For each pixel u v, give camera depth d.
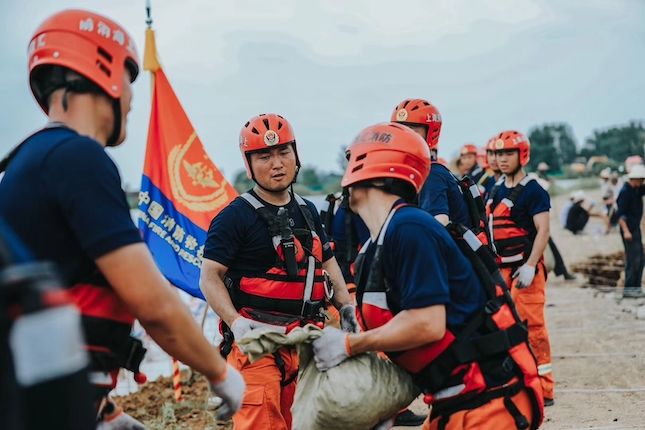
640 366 8.28
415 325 3.16
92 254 2.56
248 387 4.61
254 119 4.91
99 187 2.58
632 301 12.61
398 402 3.39
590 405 6.96
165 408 7.01
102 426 2.89
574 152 47.22
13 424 1.71
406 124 6.08
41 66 2.79
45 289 1.83
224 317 4.62
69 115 2.78
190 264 6.46
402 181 3.41
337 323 5.04
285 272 4.73
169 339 2.68
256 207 4.80
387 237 3.29
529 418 3.40
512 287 7.38
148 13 6.55
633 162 16.59
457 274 3.30
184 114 6.61
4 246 1.83
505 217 7.38
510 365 3.32
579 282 15.45
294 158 4.94
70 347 1.87
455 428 3.31
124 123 2.92
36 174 2.58
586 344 9.55
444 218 5.89
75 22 2.79
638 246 13.38
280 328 4.66
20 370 1.76
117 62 2.83
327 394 3.32
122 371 8.77
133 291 2.59
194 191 6.54
